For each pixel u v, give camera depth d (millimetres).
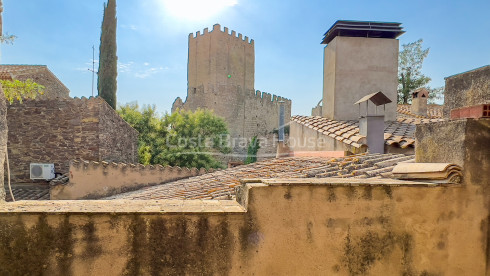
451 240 2162
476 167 2191
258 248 1938
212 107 35312
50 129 10227
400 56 30297
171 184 7039
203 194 4328
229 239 1897
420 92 15320
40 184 10086
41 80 15445
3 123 2480
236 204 2160
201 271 1863
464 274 2174
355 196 2057
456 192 2166
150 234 1803
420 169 2311
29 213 1696
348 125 8836
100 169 7832
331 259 2029
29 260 1697
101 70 17453
